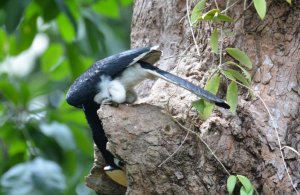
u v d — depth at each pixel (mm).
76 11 15844
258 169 10672
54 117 16188
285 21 11242
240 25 11328
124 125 10680
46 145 15719
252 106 10930
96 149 11797
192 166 10727
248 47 11281
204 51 11656
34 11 15852
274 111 10945
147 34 12844
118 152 10680
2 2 14359
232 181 10234
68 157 15992
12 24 14297
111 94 10758
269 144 10742
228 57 11242
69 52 16578
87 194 16953
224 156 10594
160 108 10922
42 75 20406
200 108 10375
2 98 16453
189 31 12141
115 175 11492
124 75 10852
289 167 10711
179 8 12508
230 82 10867
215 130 10633
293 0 11188
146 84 12375
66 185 15578
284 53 11188
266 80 11117
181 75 11633
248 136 10711
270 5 11266
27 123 15969
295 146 10844
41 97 17938
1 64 18500
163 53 12523
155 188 10773
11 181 14438
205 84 10930
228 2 11219
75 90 10961
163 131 10742
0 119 15977
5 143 15922
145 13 12891
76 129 16141
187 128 10742
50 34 18703
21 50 16375
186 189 10727
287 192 10617
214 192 10648
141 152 10688
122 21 21000
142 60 10961
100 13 16609
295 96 11039
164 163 10680
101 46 16172
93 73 10883
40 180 14484
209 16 10633
